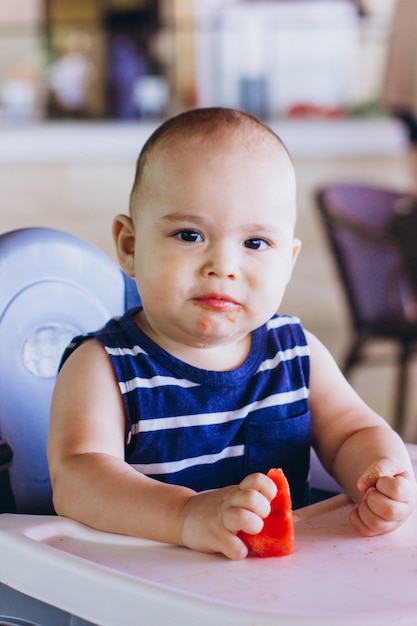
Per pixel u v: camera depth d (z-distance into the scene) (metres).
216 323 0.86
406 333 2.88
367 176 4.62
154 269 0.86
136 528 0.78
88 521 0.80
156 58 4.83
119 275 1.13
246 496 0.73
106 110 4.84
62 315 1.07
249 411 0.94
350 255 2.95
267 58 4.77
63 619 0.73
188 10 6.00
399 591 0.69
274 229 0.87
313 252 4.58
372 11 5.15
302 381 0.98
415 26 3.02
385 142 4.61
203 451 0.92
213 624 0.63
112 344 0.91
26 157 4.41
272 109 4.80
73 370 0.90
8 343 1.02
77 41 4.82
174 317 0.87
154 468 0.90
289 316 1.02
